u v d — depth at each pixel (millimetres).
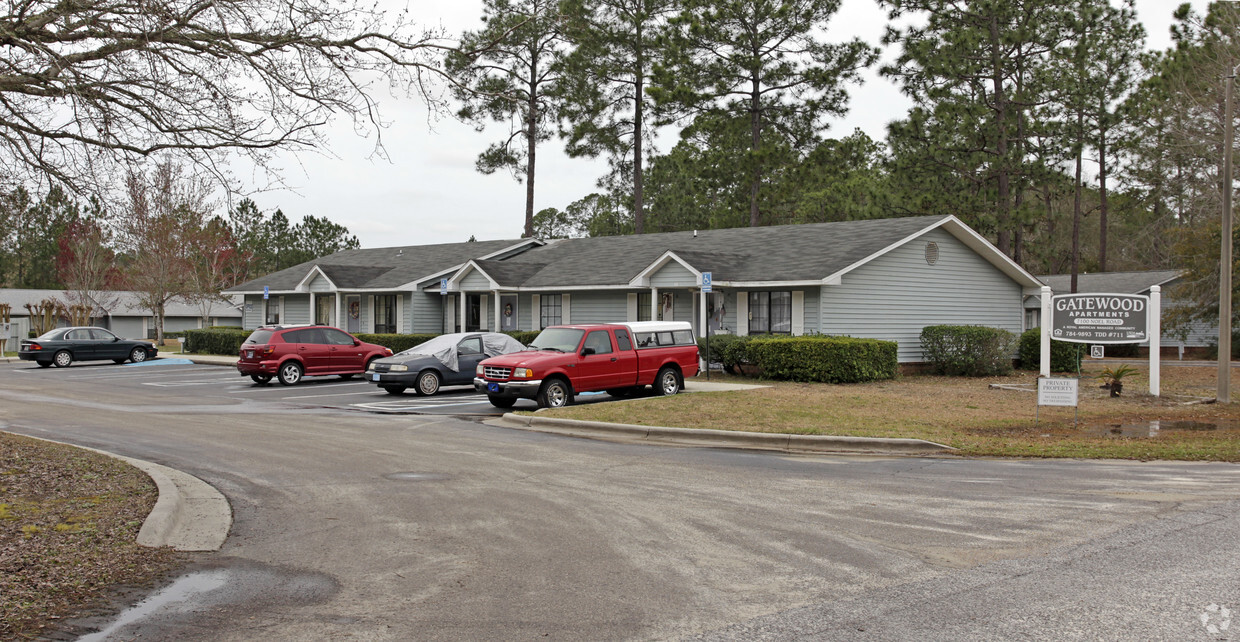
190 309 67562
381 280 38938
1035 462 11469
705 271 26484
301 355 25062
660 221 62875
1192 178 39406
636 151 45344
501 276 33312
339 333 26031
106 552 6871
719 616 5406
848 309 25500
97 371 31562
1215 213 35344
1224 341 18344
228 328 45281
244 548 7164
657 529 7703
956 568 6414
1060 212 53875
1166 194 46344
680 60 41531
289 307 43375
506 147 40375
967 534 7441
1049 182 37031
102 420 16250
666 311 29625
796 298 25531
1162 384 23578
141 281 44125
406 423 15906
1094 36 36656
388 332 38719
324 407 18906
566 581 6176
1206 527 7605
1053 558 6648
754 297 26906
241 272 56438
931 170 37281
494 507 8664
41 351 33875
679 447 12977
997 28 37156
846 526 7770
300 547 7191
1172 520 7883
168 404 19578
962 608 5508
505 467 11070
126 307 57062
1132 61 38531
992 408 17250
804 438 13008
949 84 36906
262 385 24875
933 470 10812
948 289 28594
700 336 28172
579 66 39062
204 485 9734
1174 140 37500
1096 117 38938
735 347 24969
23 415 17109
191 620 5398
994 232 36438
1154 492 9266
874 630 5125
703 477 10328
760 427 14070
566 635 5094
